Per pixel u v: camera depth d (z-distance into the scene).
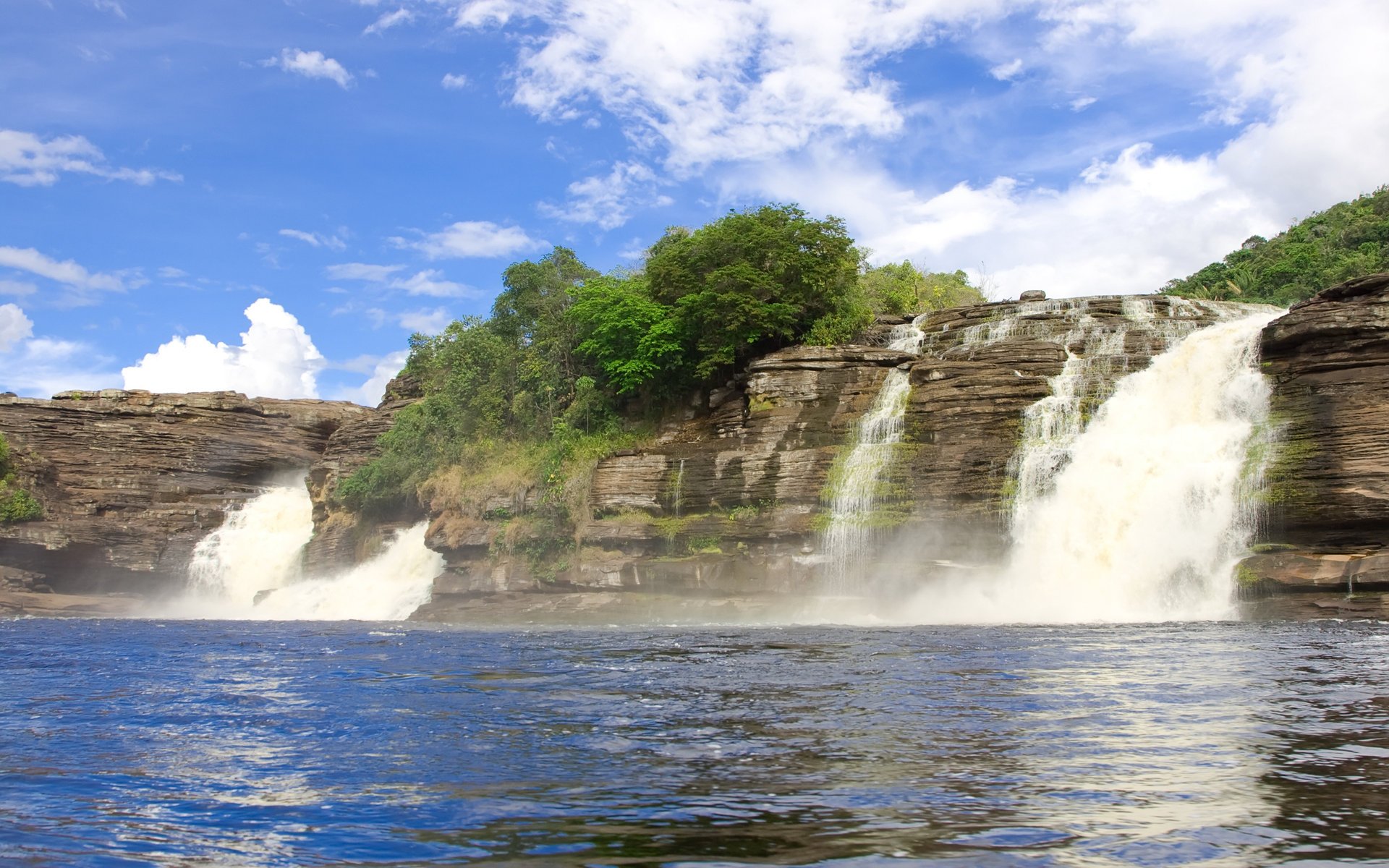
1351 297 36.84
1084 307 51.28
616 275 74.50
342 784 9.24
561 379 63.69
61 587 76.88
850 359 49.12
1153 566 35.06
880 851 6.89
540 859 6.88
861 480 42.94
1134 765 9.33
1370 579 29.33
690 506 47.03
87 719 13.48
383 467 69.25
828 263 55.78
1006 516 39.03
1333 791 8.37
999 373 44.44
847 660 19.33
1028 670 16.95
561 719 12.62
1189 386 40.66
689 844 7.11
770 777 9.14
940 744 10.42
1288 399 36.38
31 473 80.44
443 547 54.22
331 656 23.62
